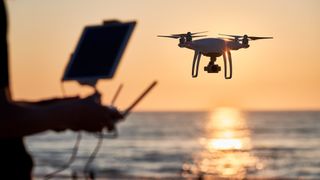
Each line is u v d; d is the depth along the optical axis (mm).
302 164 51688
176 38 2783
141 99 2625
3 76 2457
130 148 76688
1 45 2488
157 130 129500
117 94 2615
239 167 49812
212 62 2752
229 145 81000
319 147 73500
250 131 122125
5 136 2418
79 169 45469
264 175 43469
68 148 75500
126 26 2641
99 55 2621
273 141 88688
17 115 2391
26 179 2717
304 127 136500
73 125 2428
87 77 2604
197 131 125375
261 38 2775
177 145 82562
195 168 49469
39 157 60031
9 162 2652
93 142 87312
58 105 2451
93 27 2699
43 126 2406
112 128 2492
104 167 50594
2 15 2520
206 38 2752
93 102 2453
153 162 56281
